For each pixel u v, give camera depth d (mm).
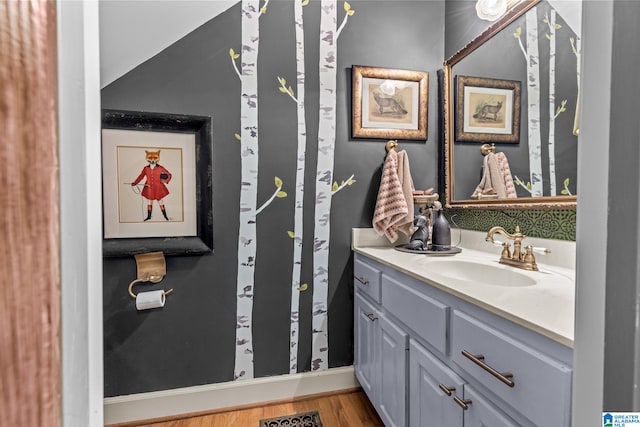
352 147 1807
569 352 612
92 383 283
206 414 1652
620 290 415
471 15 1711
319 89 1754
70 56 251
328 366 1816
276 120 1709
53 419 232
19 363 208
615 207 419
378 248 1752
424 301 1088
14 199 202
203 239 1626
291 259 1752
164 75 1572
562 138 1203
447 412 973
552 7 1244
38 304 218
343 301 1826
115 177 1522
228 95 1647
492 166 1531
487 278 1296
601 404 444
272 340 1743
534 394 678
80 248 261
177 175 1590
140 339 1593
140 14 1469
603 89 431
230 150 1659
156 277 1561
